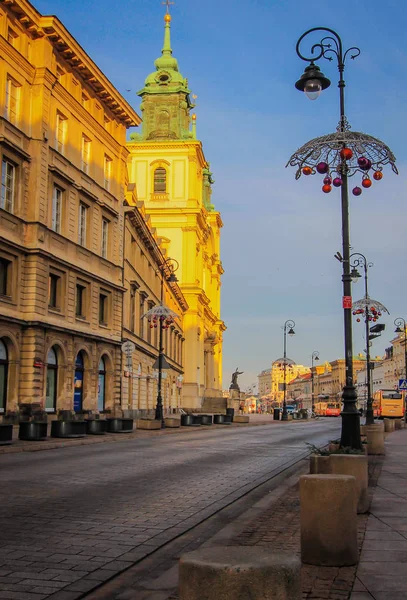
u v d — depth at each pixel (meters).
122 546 8.12
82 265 38.62
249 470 17.12
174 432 37.72
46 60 34.56
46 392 34.53
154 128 93.69
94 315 40.06
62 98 36.66
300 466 18.20
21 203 32.81
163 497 12.11
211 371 107.88
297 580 3.93
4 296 31.20
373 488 12.74
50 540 8.37
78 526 9.27
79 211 38.75
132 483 13.99
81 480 14.37
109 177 44.22
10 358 31.64
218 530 9.27
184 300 85.38
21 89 33.34
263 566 3.83
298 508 10.56
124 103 44.38
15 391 31.70
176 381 80.50
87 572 6.93
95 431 30.88
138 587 6.45
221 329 125.12
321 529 6.68
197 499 11.95
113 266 43.44
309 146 16.12
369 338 41.84
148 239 54.97
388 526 8.73
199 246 97.19
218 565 3.85
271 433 39.00
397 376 141.25
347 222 16.33
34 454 21.30
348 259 16.25
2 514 10.11
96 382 39.91
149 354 57.47
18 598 6.02
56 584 6.47
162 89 94.00
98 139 41.94
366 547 7.46
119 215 44.69
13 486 13.27
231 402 97.88
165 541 8.44
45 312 33.81
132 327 49.91
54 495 12.11
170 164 91.31
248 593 3.79
